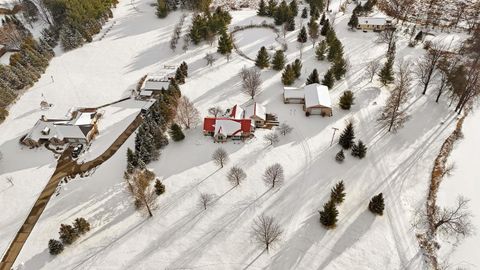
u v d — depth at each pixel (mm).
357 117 87375
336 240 61000
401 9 141125
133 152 79062
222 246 60500
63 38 120312
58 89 103188
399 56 110938
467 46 113438
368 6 137625
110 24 138750
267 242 57719
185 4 143750
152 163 76875
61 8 132250
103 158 79688
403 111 86250
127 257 59844
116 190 71625
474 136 84125
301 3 148625
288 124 85562
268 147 79250
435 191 70625
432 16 137875
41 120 85688
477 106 93688
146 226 64438
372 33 125000
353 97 91375
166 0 145375
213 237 61875
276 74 104000
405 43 118438
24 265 59719
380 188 70125
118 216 66438
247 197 68250
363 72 103500
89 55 118938
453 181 73062
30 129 89062
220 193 69125
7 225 66500
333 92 95625
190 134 83875
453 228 62094
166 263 58656
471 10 141000
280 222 63656
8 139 86375
